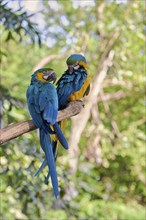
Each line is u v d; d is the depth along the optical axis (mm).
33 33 8906
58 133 5336
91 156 18516
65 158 14258
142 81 18281
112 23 17406
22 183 9352
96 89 17469
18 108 9367
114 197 20625
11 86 16594
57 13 18188
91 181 17797
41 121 5371
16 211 9969
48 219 12016
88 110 17375
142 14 17422
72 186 11078
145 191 20453
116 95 19719
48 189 9953
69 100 6090
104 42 17875
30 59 19328
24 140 9750
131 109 20266
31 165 9281
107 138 18562
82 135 18938
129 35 17172
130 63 18172
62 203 10992
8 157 9203
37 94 5516
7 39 9094
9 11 8734
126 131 19156
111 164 20578
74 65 6262
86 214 15539
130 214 17359
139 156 19031
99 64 17656
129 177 20859
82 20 17953
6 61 18016
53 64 19141
